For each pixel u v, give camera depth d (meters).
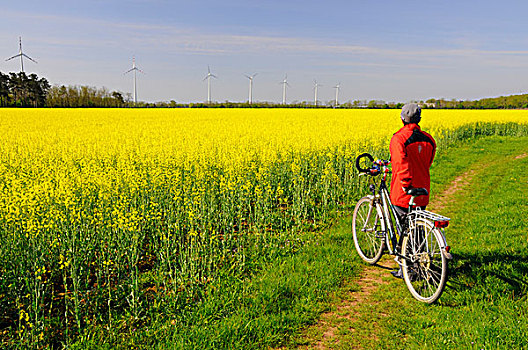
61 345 3.95
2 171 9.10
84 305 4.30
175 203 7.04
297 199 8.18
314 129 20.94
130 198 7.20
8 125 25.97
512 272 4.77
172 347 3.67
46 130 22.33
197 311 4.32
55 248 5.28
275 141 14.44
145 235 6.66
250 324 4.01
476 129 26.58
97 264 5.75
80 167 10.54
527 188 9.91
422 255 4.42
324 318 4.21
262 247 6.34
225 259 5.88
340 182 10.34
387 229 5.34
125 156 11.73
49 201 5.81
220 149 12.90
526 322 3.71
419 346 3.57
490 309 4.06
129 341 3.86
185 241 6.53
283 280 5.00
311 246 6.36
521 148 18.28
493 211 7.86
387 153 14.52
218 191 8.51
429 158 4.64
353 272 5.34
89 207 6.58
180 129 22.30
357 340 3.79
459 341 3.55
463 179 11.71
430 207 8.80
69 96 77.62
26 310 4.47
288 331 3.95
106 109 51.22
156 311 4.41
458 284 4.65
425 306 4.30
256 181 9.73
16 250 5.17
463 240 6.30
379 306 4.40
